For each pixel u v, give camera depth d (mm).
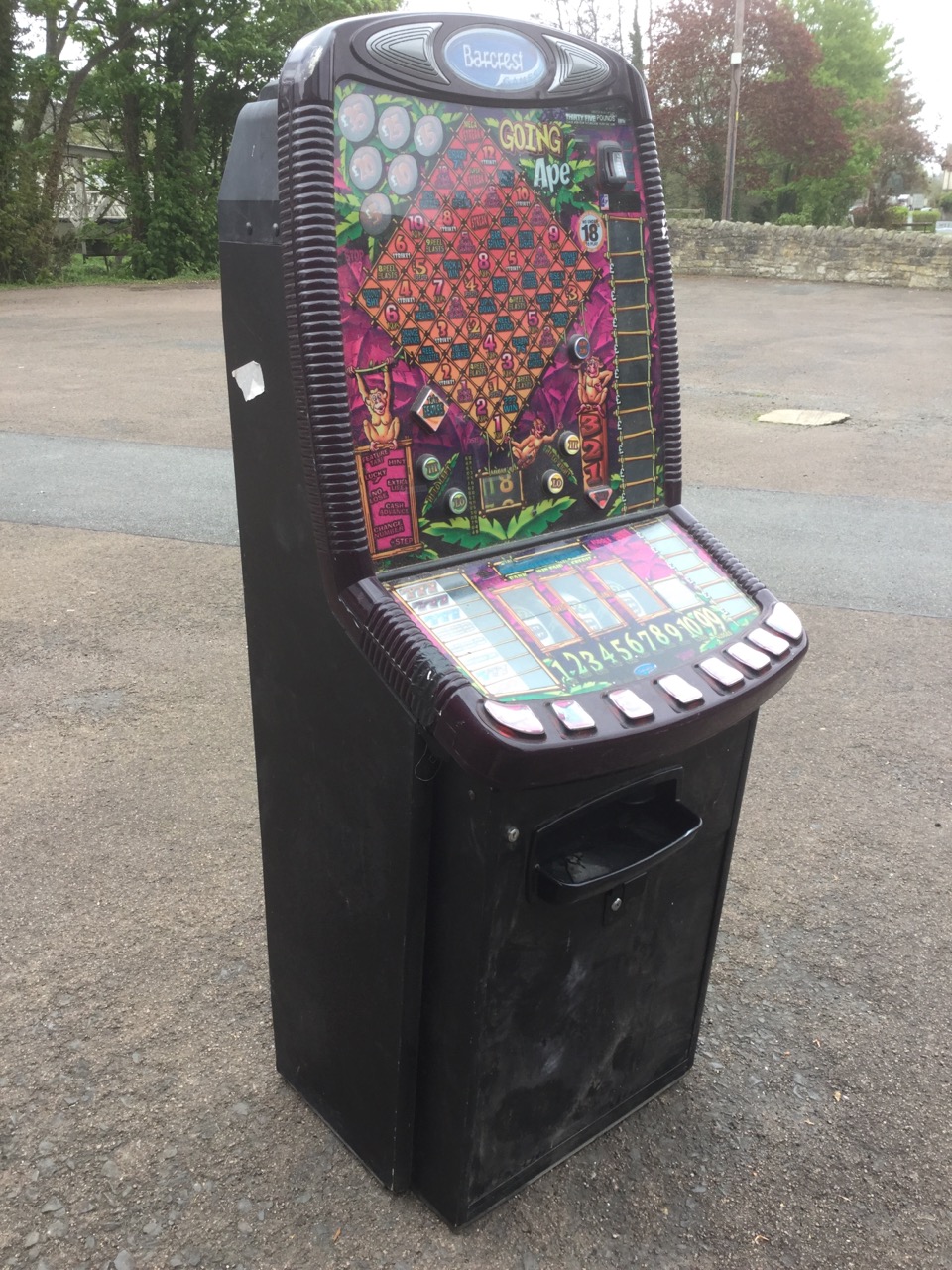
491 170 1374
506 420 1456
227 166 1374
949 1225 1773
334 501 1293
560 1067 1709
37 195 18469
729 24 26469
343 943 1644
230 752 3268
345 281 1253
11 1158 1826
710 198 28828
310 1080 1881
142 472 6316
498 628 1373
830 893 2672
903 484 6477
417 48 1269
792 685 3826
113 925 2459
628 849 1604
